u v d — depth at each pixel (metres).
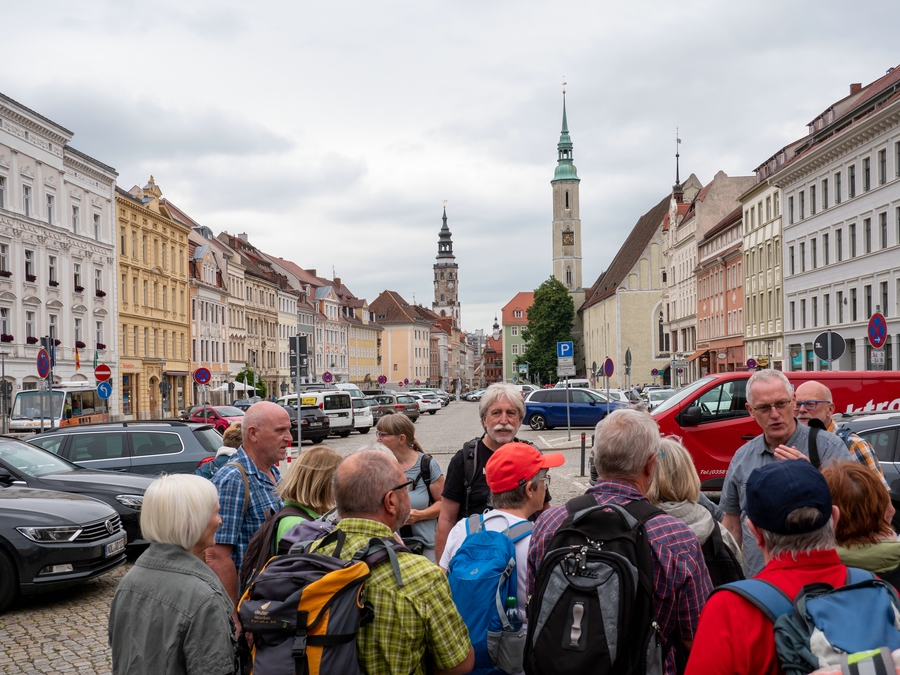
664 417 14.84
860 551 3.65
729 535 4.66
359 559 3.42
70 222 52.12
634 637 3.38
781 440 5.32
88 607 9.33
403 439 6.70
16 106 45.31
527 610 3.69
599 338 116.69
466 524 4.41
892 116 38.84
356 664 3.28
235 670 3.68
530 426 38.03
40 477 11.80
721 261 68.31
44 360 24.67
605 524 3.61
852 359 44.44
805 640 2.70
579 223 140.50
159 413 64.75
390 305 166.75
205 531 3.81
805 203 50.78
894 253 39.47
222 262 81.44
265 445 5.31
